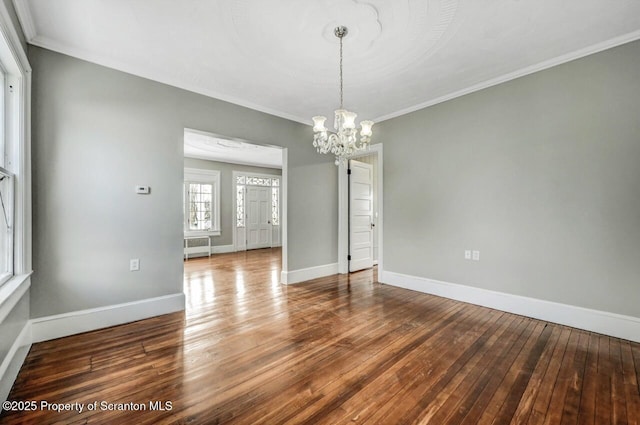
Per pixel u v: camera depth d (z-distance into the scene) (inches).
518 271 118.3
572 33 91.4
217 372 75.7
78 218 100.3
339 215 194.5
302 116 168.2
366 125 101.5
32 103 91.5
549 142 110.0
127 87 110.6
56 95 96.1
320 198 183.8
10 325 70.4
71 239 98.9
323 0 76.2
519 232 118.0
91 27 87.4
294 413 60.5
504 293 122.2
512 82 119.3
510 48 99.7
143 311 113.1
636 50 92.4
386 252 167.8
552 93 109.0
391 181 165.0
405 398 65.4
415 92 136.0
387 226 167.5
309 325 107.0
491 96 125.6
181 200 124.1
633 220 93.4
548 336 97.1
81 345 90.4
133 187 111.7
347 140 99.9
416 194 153.7
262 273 196.1
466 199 134.1
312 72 115.8
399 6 78.5
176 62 108.1
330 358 83.0
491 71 116.3
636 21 85.6
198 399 64.9
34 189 91.9
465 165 134.4
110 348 88.6
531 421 58.2
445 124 141.5
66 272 97.8
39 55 93.1
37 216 92.5
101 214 104.8
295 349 88.4
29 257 87.9
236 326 106.0
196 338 95.9
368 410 61.5
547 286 111.0
